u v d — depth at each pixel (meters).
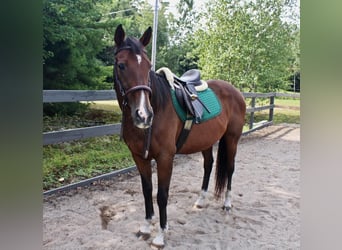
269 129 8.32
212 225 2.62
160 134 2.12
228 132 2.96
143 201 3.12
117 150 5.12
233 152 3.00
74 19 6.11
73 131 3.29
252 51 9.66
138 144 2.12
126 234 2.44
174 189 3.52
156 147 2.13
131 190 3.43
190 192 3.43
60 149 4.79
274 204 3.13
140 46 1.94
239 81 9.74
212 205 3.06
